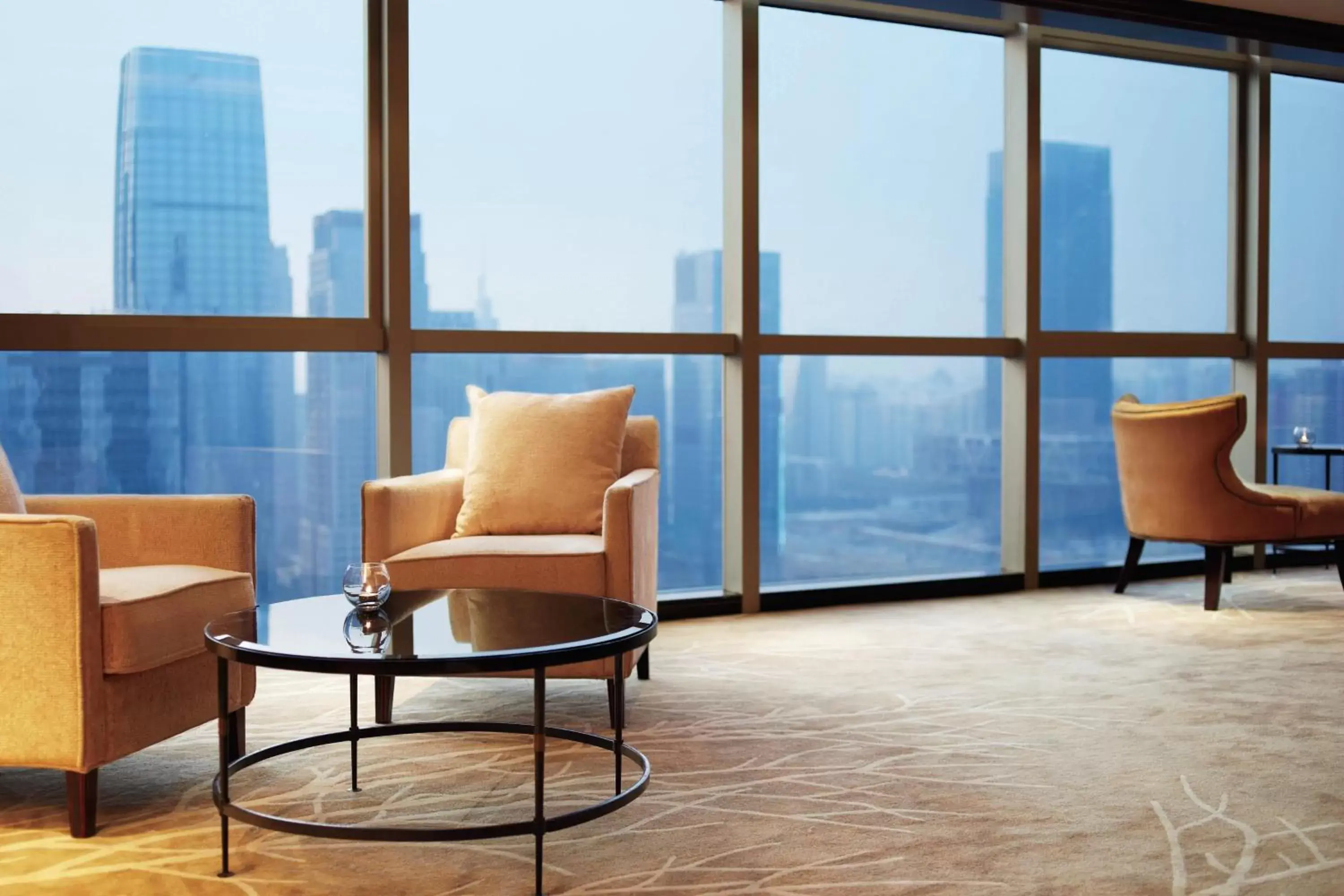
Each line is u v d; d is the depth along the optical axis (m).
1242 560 6.12
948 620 4.77
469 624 2.37
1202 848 2.28
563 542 3.40
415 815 2.46
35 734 2.33
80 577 2.32
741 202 4.88
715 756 2.90
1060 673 3.82
